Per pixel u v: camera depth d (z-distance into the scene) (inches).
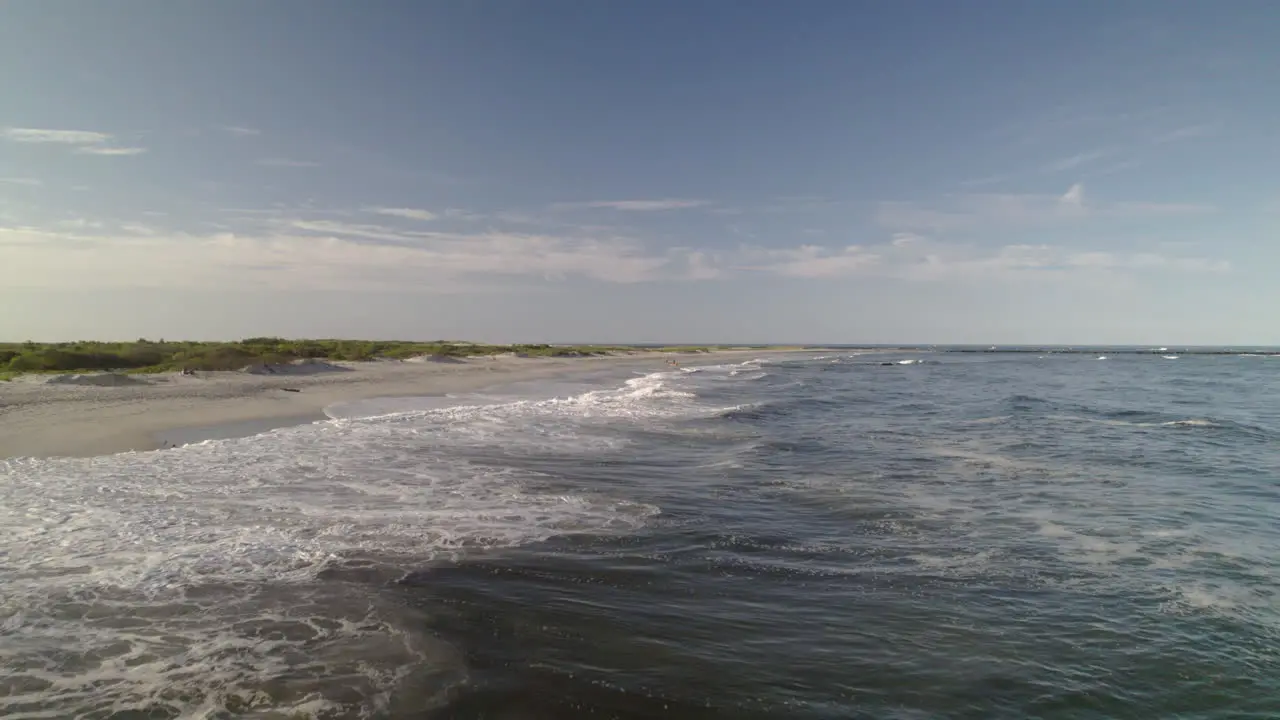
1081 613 251.1
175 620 222.5
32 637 208.7
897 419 882.1
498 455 542.0
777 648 216.4
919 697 190.1
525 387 1277.1
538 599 248.8
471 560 288.4
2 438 513.7
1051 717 183.0
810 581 278.2
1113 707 188.2
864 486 464.4
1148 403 1176.8
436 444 579.2
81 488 383.9
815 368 2696.9
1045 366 3110.2
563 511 376.5
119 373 1004.6
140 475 420.2
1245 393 1453.0
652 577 276.8
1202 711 187.9
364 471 458.3
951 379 1950.1
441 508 372.2
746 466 534.0
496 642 212.7
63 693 178.7
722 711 178.9
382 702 177.2
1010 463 561.3
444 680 188.5
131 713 170.6
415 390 1096.8
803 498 426.6
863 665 207.0
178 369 1147.3
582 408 917.2
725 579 277.6
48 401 711.1
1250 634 234.8
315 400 869.2
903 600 260.1
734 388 1441.9
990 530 360.5
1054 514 395.9
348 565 277.6
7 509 339.0
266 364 1251.2
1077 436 727.7
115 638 209.3
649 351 4463.6
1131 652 220.4
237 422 653.3
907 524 369.1
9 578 253.3
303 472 448.1
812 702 185.3
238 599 240.4
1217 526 374.3
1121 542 341.7
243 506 360.8
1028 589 274.8
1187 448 650.8
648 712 177.0
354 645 207.8
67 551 282.5
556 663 200.4
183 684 184.1
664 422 797.2
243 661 196.9
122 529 314.0
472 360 2142.0
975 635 230.4
